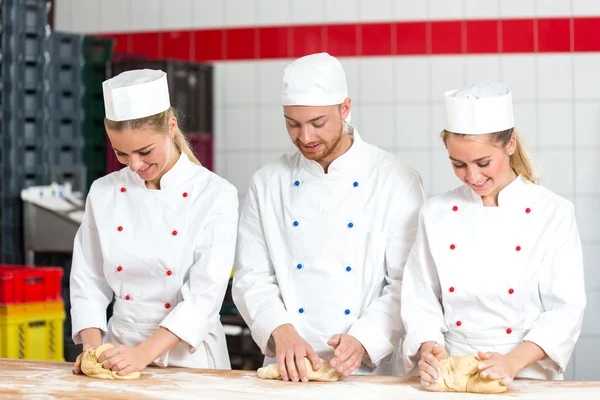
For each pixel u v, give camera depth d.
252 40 5.14
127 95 2.09
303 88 2.14
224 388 1.94
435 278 2.18
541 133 4.88
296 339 2.12
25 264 4.52
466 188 2.16
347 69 5.04
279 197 2.40
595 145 4.85
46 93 4.67
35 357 3.63
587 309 4.82
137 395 1.87
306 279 2.31
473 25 4.92
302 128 2.18
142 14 5.26
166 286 2.27
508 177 2.11
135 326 2.30
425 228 2.17
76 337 2.36
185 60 5.19
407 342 2.08
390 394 1.87
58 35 4.72
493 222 2.11
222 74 5.18
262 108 5.14
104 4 5.29
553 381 1.98
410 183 2.33
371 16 5.00
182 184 2.30
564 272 2.05
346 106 2.30
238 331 4.16
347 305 2.29
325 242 2.31
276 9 5.11
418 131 4.97
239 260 2.41
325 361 2.08
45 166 4.66
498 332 2.10
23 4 4.59
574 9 4.85
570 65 4.86
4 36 4.57
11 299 3.55
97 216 2.34
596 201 4.85
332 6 5.05
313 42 5.07
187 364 2.29
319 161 2.35
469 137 1.98
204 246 2.25
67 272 4.61
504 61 4.90
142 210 2.29
